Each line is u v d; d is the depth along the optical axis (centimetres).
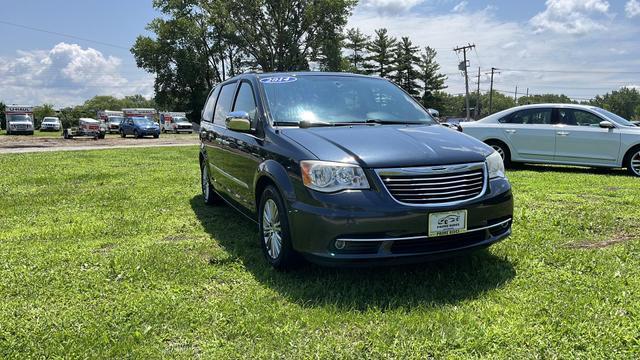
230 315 321
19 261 440
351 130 413
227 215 632
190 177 997
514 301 333
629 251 439
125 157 1548
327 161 356
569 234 504
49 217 627
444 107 8506
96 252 469
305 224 358
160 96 6444
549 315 310
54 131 5547
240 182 502
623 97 11362
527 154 1088
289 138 404
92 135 3653
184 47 6228
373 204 340
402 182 348
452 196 356
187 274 397
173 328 305
